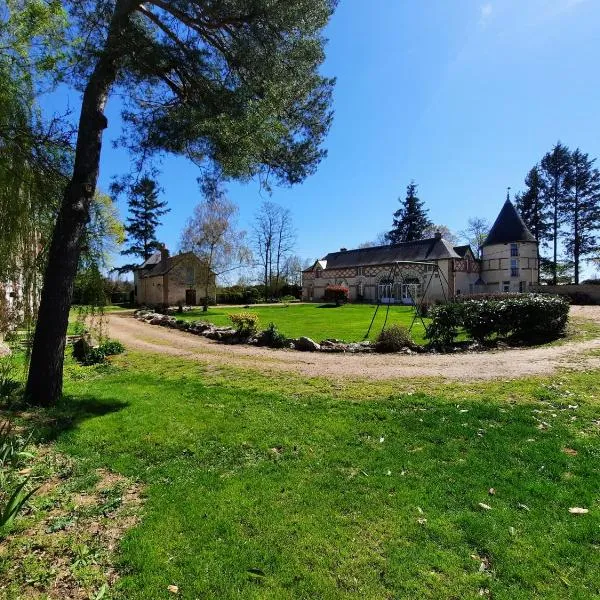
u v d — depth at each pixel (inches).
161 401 237.5
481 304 442.6
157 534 109.9
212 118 233.0
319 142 327.9
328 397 241.3
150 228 1796.3
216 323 797.2
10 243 213.0
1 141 205.9
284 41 245.3
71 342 451.5
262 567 98.7
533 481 139.5
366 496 131.0
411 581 94.0
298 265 2197.3
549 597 89.5
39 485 136.9
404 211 2183.8
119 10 231.3
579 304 999.0
